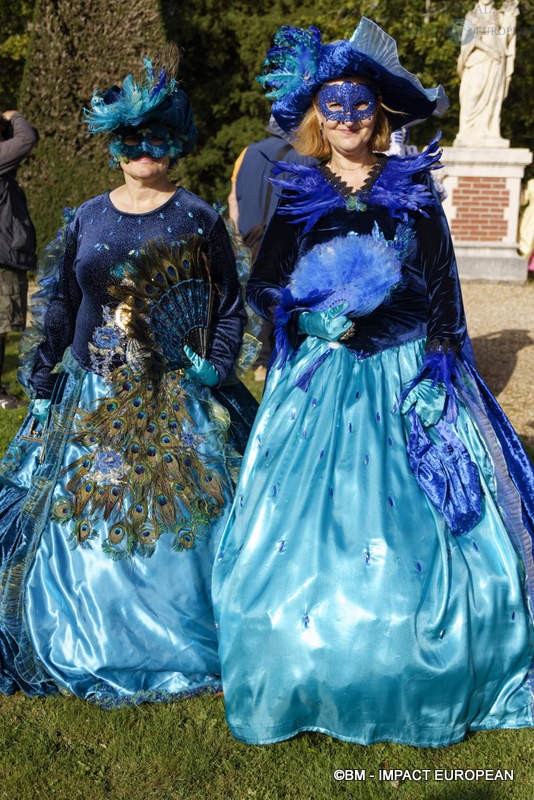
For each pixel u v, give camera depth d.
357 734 2.77
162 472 3.19
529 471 3.22
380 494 2.86
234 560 3.01
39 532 3.20
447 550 2.80
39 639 3.10
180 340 3.23
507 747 2.82
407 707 2.72
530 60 19.83
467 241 14.94
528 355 8.62
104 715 2.98
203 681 3.11
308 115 3.24
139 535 3.14
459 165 14.69
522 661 2.87
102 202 3.28
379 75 3.03
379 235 3.08
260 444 3.12
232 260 3.37
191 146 3.26
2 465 3.56
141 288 3.14
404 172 3.11
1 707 3.06
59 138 12.49
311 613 2.73
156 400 3.25
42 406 3.46
